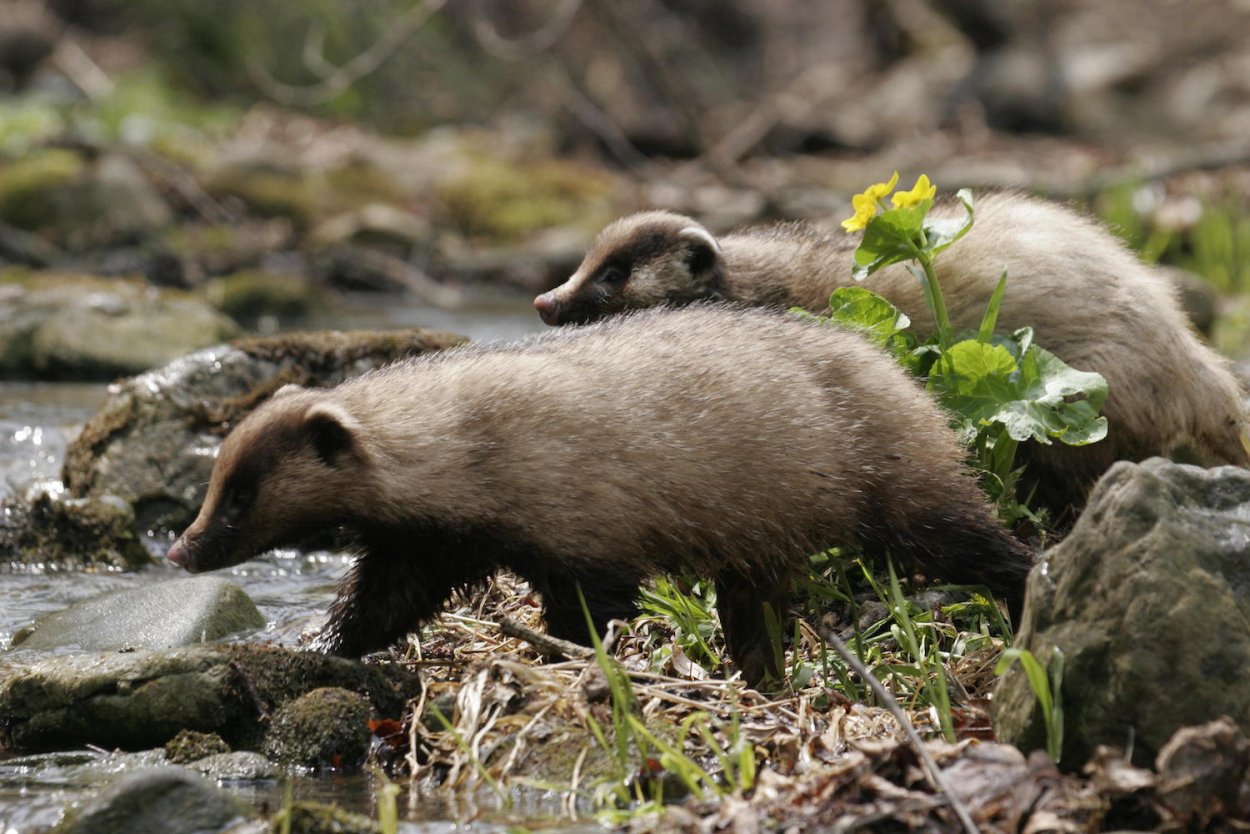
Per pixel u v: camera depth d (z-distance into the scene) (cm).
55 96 3950
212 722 939
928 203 1112
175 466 1545
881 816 745
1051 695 799
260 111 4362
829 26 5238
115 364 2119
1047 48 4578
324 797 855
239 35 4528
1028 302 1271
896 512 1035
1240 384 1476
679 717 907
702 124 4400
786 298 1411
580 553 982
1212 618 782
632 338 1040
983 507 1052
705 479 995
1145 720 780
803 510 1020
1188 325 1397
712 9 5191
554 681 912
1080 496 1274
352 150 3712
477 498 984
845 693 961
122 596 1208
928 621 1049
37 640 1166
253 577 1416
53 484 1493
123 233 3030
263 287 2670
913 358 1147
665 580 1088
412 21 3697
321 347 1628
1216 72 4434
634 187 3734
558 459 980
